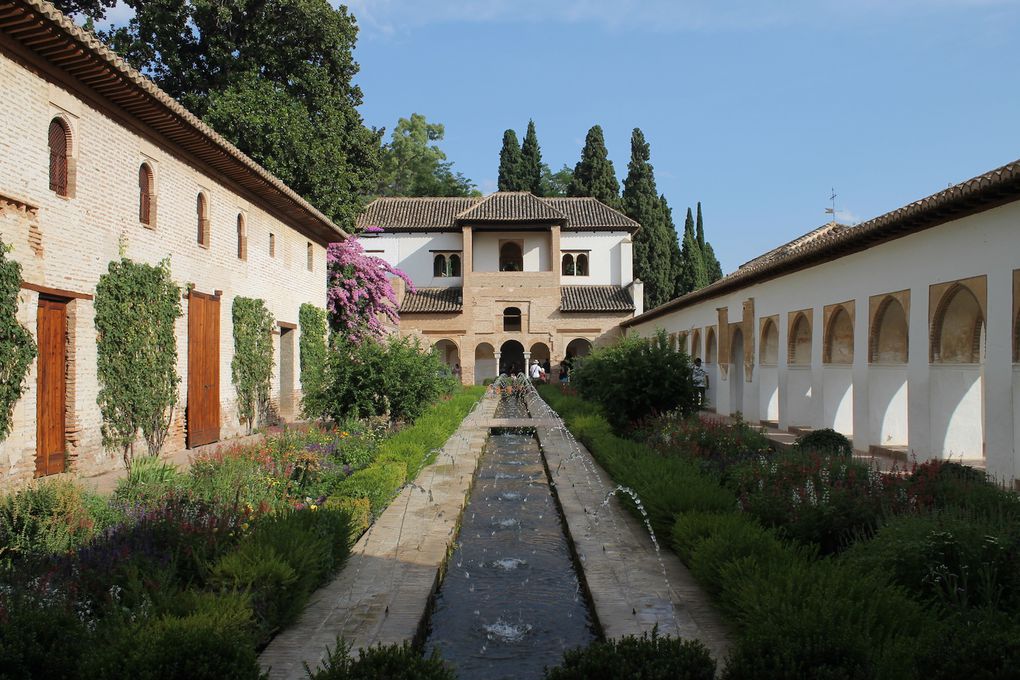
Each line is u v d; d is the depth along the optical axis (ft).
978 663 11.26
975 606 16.38
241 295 54.75
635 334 66.64
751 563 17.24
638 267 147.33
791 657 12.19
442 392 68.49
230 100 73.92
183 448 45.06
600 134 148.25
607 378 52.08
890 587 15.16
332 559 21.39
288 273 65.57
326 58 84.07
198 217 48.24
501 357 134.62
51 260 32.99
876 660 12.28
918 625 14.01
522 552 26.73
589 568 22.62
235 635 13.64
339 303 84.38
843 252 48.78
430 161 173.88
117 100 37.22
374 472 32.60
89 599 16.87
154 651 12.60
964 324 39.65
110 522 23.11
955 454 40.06
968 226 36.42
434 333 122.72
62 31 29.81
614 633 17.21
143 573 17.38
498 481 41.14
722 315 76.84
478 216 122.01
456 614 20.61
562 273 130.62
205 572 18.63
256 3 78.95
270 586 17.29
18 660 12.81
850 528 22.27
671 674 12.00
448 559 25.20
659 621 18.02
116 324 37.76
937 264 39.11
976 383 40.11
